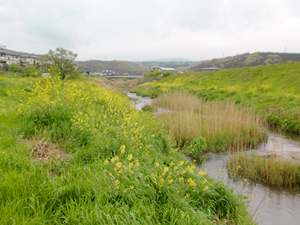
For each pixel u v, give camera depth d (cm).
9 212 264
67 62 3056
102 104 1058
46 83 802
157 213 343
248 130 990
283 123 1217
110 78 9488
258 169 659
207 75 3794
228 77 3219
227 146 905
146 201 365
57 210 295
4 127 578
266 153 825
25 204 294
